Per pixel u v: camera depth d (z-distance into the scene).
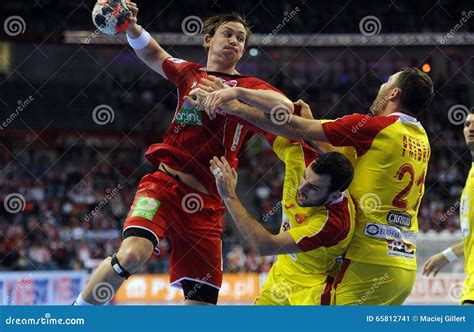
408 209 7.56
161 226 7.48
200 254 7.86
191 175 7.70
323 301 7.49
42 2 36.78
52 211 29.59
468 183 8.42
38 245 26.23
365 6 37.28
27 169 31.81
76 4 37.03
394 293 7.51
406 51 37.31
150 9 36.34
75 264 24.38
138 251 7.18
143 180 7.81
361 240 7.40
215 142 7.65
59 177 33.25
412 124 7.50
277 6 36.84
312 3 37.22
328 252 7.53
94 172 33.97
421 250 19.38
